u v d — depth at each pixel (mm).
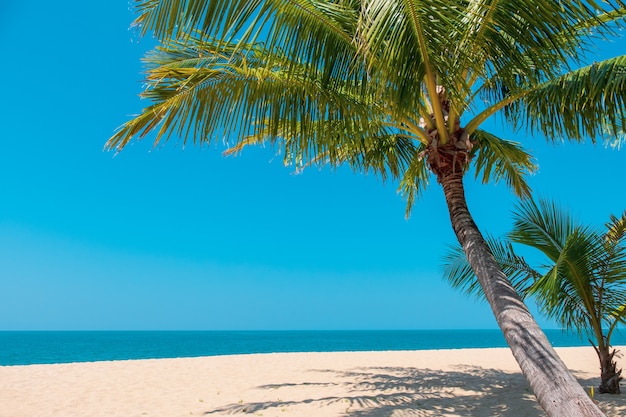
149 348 47031
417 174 7793
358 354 16266
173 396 8359
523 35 4117
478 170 7145
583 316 6992
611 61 4660
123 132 4895
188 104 4910
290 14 4219
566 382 3332
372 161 7484
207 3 3918
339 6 4465
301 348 44969
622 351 15961
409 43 4066
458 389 8562
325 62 4535
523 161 7391
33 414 7000
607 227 6273
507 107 6105
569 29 3975
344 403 7348
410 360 14164
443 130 5230
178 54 5500
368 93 4746
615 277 6336
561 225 6586
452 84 4906
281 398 7996
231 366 12500
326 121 5254
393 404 7172
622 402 6527
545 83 5359
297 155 6770
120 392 8750
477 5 3920
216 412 6996
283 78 4945
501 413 6418
